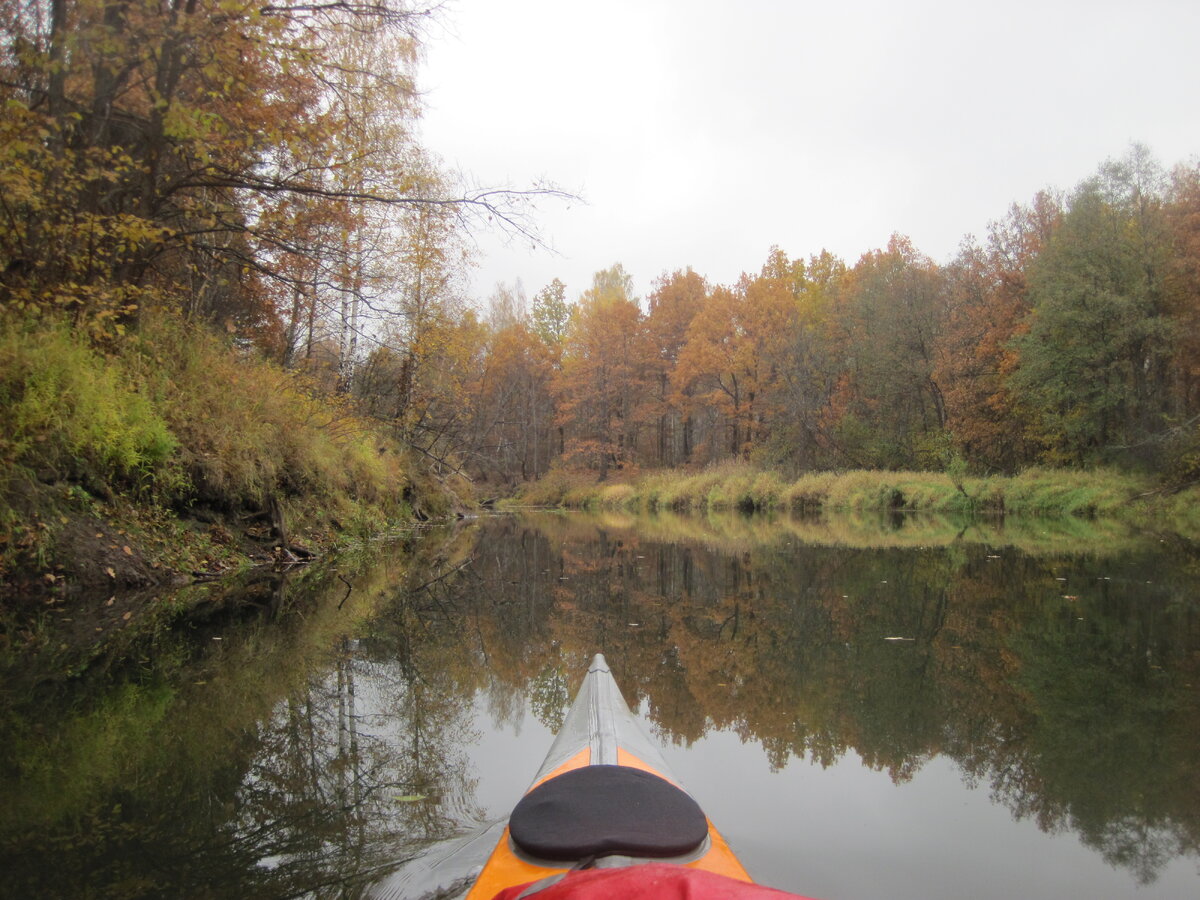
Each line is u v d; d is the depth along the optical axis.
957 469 26.67
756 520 25.78
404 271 12.17
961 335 30.14
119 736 3.77
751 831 3.04
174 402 8.45
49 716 3.99
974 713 4.58
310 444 11.52
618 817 2.27
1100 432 25.09
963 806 3.29
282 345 14.55
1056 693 4.97
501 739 4.08
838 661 5.89
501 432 44.72
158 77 7.80
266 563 9.33
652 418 46.62
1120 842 2.94
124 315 8.59
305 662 5.39
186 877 2.50
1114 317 23.78
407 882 2.51
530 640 6.65
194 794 3.16
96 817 2.94
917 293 32.78
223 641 5.75
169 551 7.77
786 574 10.99
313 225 9.13
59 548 6.45
